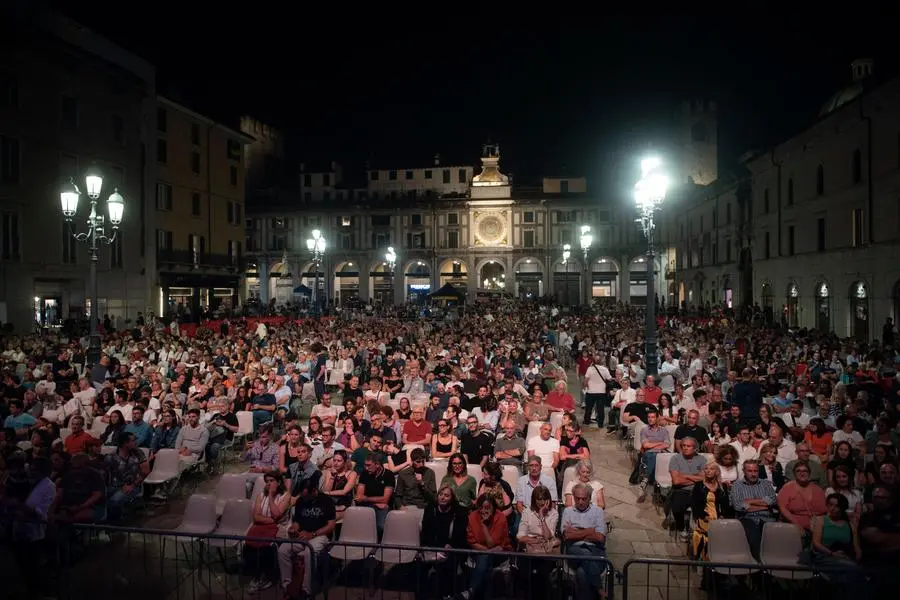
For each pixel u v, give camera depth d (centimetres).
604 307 5988
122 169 3962
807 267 3856
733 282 5166
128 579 888
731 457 998
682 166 7481
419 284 8194
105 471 1055
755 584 830
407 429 1276
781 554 826
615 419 1705
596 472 1383
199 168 5138
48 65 3441
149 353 2270
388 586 882
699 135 7506
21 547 844
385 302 7194
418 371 1816
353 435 1223
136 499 1159
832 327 3553
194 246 5053
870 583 673
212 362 1995
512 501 955
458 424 1321
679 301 6838
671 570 916
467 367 1920
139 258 4091
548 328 3100
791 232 4150
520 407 1384
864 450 1116
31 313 3322
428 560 820
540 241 8025
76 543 934
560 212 8000
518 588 859
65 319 3312
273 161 8506
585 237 3909
